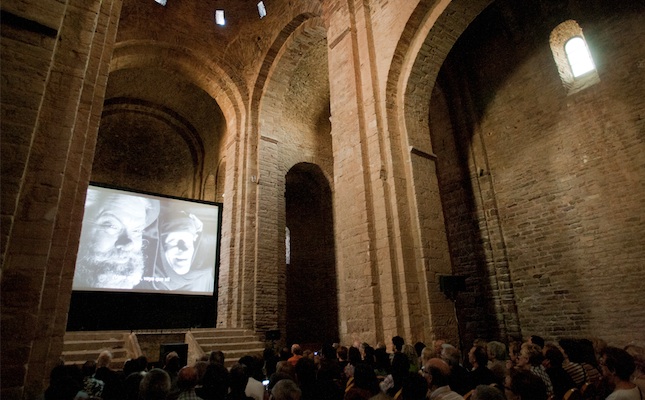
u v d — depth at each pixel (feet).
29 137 14.47
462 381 12.91
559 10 36.27
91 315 41.14
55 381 10.60
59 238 19.81
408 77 31.89
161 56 47.60
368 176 30.58
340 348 22.97
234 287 43.55
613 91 31.78
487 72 41.83
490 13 41.04
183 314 46.03
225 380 11.00
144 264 42.60
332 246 53.52
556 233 33.76
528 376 9.14
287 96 52.70
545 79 36.65
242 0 51.98
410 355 21.15
